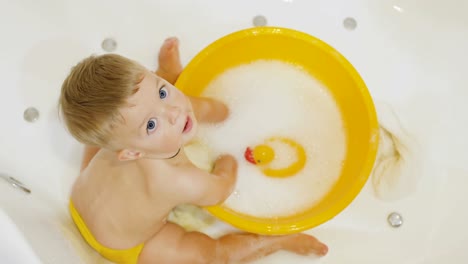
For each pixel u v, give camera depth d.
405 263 1.05
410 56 1.20
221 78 1.13
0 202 0.79
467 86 1.16
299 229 0.94
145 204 0.91
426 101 1.17
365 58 1.21
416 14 1.21
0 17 1.17
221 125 1.12
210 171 1.08
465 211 1.08
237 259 1.04
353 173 1.00
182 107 0.83
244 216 0.99
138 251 0.97
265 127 1.11
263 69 1.14
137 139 0.78
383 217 1.09
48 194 1.07
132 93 0.74
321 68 1.10
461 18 1.15
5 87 1.15
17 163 1.09
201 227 1.09
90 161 0.99
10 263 0.71
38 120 1.13
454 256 1.04
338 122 1.10
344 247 1.07
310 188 1.06
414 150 1.13
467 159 1.12
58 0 1.20
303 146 1.10
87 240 0.96
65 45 1.19
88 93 0.73
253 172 1.08
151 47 1.21
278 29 1.06
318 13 1.24
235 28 1.24
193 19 1.23
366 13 1.23
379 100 1.18
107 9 1.22
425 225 1.08
